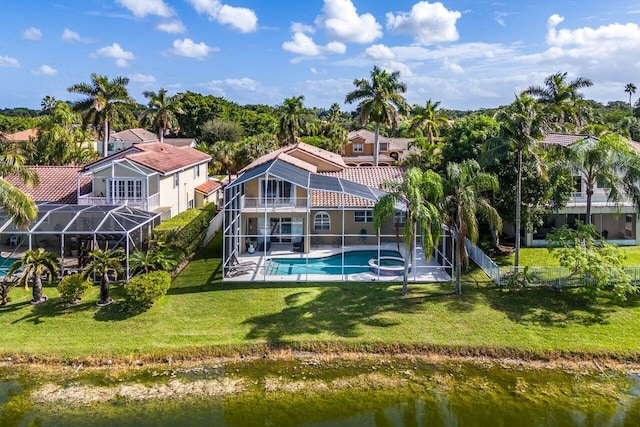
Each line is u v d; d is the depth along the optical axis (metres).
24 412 16.91
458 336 22.02
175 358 20.55
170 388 18.53
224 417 16.75
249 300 25.38
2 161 25.81
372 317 23.67
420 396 18.16
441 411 17.19
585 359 20.52
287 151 42.44
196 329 22.50
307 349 21.28
